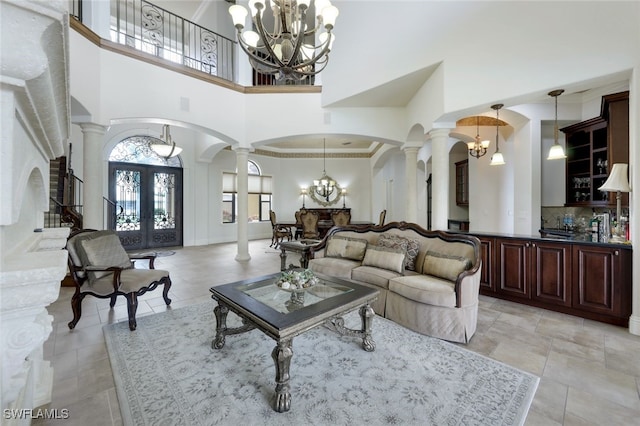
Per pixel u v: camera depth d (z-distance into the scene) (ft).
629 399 5.87
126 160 23.31
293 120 18.74
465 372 6.75
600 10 8.81
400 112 18.44
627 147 11.75
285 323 5.86
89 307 10.93
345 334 7.47
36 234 4.31
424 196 29.66
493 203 18.74
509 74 10.50
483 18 11.10
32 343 2.32
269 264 18.85
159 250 24.30
